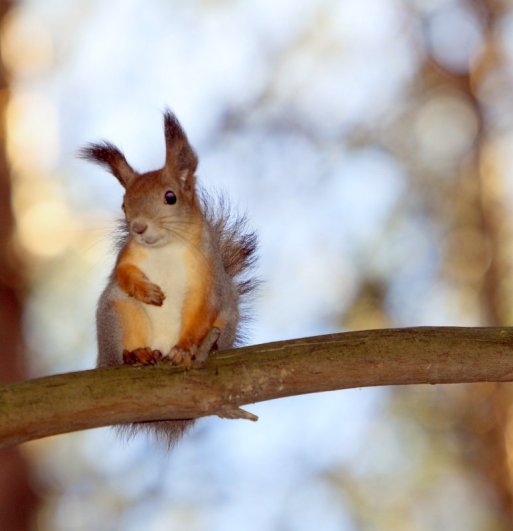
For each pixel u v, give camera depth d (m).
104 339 9.27
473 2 17.81
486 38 17.69
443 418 15.46
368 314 15.27
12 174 15.64
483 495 15.28
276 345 7.84
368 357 7.77
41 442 14.99
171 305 9.13
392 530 15.05
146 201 9.05
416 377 7.85
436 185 16.53
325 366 7.74
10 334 14.69
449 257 16.19
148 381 7.59
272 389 7.73
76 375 7.57
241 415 7.71
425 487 15.21
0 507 14.21
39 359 14.78
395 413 15.44
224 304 9.45
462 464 15.42
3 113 15.83
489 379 7.92
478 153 16.89
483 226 16.36
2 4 16.09
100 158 9.56
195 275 9.05
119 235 10.38
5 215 15.23
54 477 14.93
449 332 7.91
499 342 7.87
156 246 9.04
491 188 16.83
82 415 7.48
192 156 9.41
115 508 14.91
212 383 7.66
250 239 10.95
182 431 10.09
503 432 15.48
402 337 7.85
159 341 9.24
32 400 7.42
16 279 14.94
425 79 17.44
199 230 9.20
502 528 15.12
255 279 10.97
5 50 16.11
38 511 14.54
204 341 7.73
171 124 9.45
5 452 14.38
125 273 9.01
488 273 16.09
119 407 7.53
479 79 17.52
